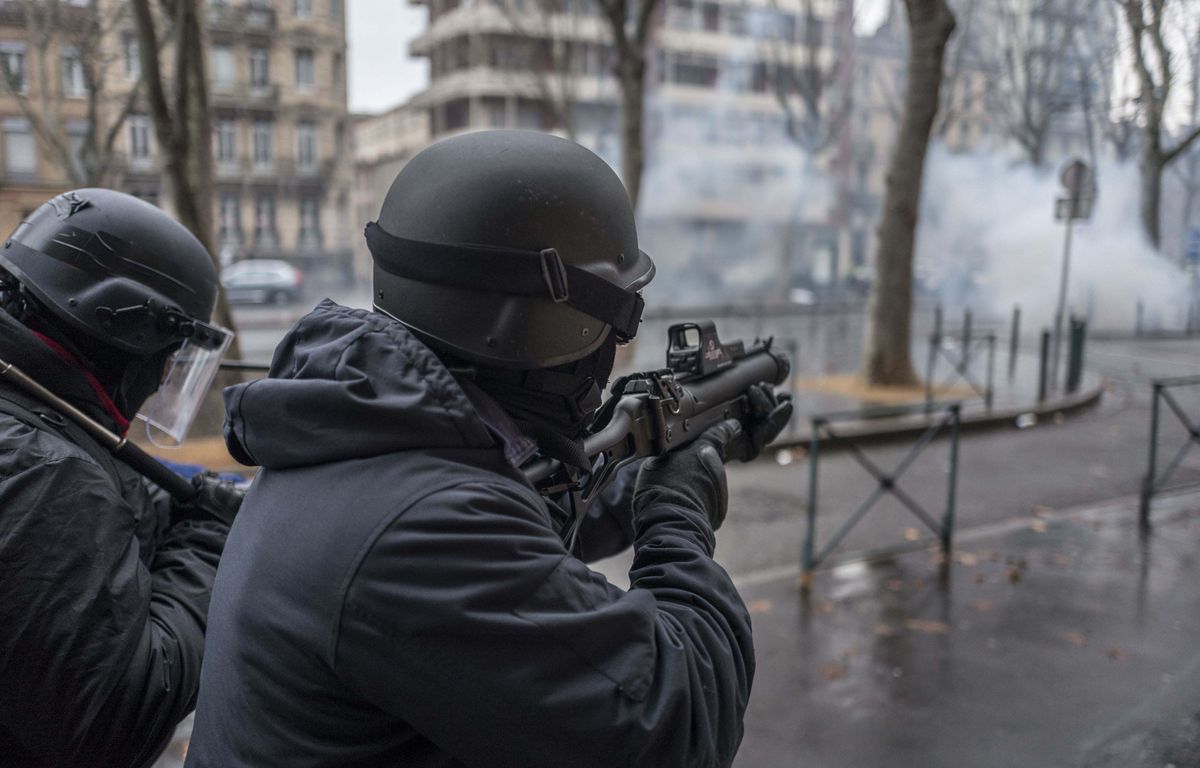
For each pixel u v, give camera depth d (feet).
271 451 3.28
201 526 4.91
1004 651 13.66
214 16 45.73
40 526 3.78
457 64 134.10
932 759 10.68
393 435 3.09
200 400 5.61
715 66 144.36
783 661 13.34
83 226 4.62
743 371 4.85
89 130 26.86
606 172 3.67
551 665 2.94
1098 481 25.32
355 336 3.24
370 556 2.93
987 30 96.58
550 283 3.26
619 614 3.07
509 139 3.48
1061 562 17.88
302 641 3.01
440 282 3.28
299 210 107.65
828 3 126.11
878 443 29.66
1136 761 10.53
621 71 41.27
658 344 58.44
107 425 4.77
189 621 4.42
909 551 18.63
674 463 4.20
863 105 146.92
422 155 3.56
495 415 3.36
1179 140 68.74
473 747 2.97
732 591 3.65
